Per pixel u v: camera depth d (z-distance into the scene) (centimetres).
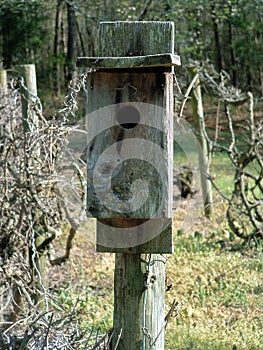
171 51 362
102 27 368
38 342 414
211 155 1034
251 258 831
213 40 2973
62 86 3077
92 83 367
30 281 589
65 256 705
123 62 350
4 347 405
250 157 890
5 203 580
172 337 551
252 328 583
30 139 575
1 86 661
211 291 698
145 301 384
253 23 2075
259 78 3008
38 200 584
